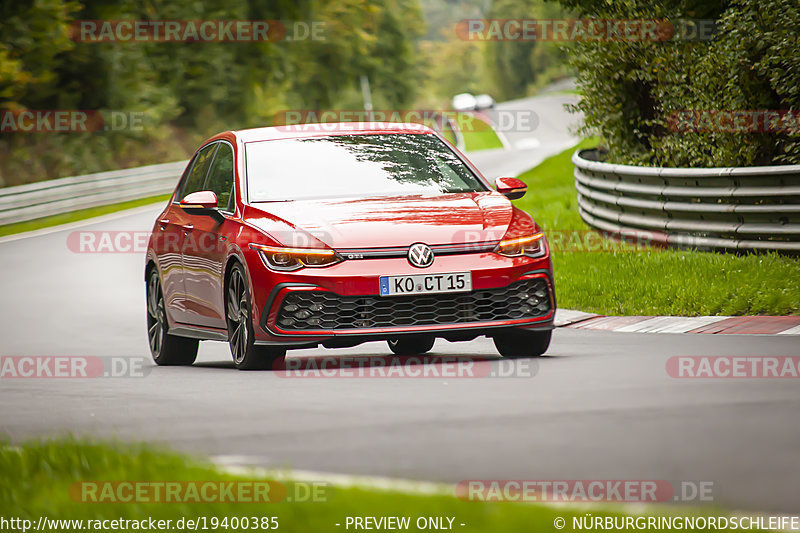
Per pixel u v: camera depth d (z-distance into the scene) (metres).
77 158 160.38
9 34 148.88
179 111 193.00
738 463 17.08
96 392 28.81
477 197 31.89
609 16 64.00
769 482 15.84
